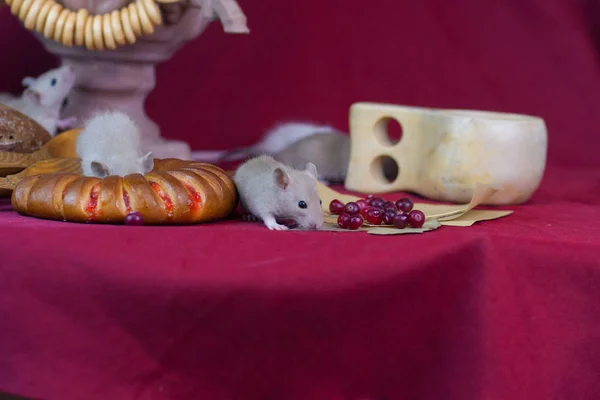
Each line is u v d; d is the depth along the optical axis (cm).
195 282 98
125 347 99
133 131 118
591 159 161
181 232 101
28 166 116
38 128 122
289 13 162
